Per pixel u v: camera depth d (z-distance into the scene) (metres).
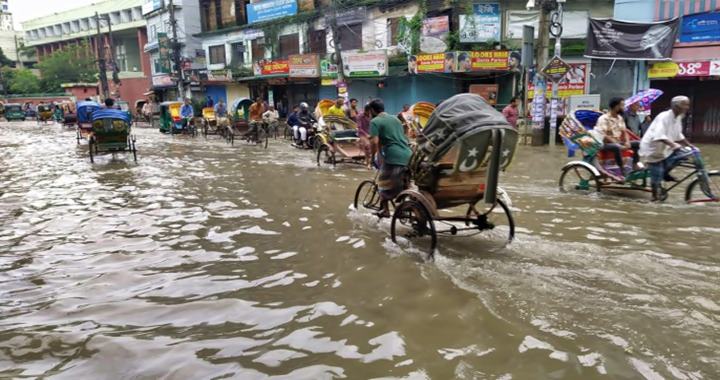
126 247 5.70
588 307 3.86
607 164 8.23
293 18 25.09
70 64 53.66
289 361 3.20
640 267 4.71
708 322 3.58
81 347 3.42
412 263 4.96
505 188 8.71
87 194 8.92
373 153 6.09
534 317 3.71
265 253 5.42
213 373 3.06
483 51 17.41
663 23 15.46
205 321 3.80
